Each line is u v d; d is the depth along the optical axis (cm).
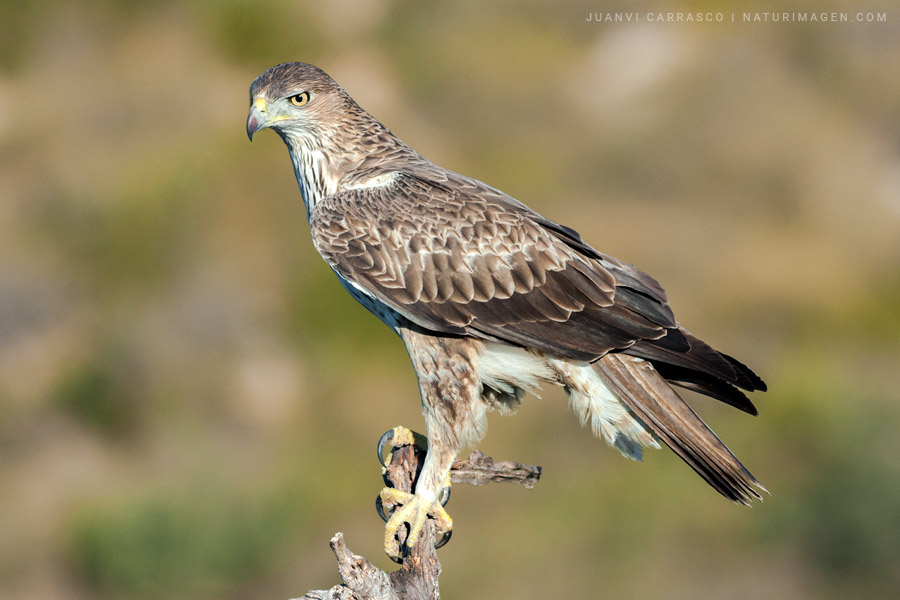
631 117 2172
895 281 1898
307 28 2495
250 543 1464
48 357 1853
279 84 782
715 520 1436
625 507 1434
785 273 1886
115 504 1520
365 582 581
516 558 1380
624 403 717
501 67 2270
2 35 2559
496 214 732
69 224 2062
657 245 1939
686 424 704
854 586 1403
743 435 1562
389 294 732
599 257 734
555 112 2212
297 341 1825
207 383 1773
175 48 2462
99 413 1745
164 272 1956
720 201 2062
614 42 2348
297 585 1448
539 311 720
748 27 2334
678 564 1398
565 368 725
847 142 2141
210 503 1488
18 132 2316
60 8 2567
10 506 1588
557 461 1495
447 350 735
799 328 1798
